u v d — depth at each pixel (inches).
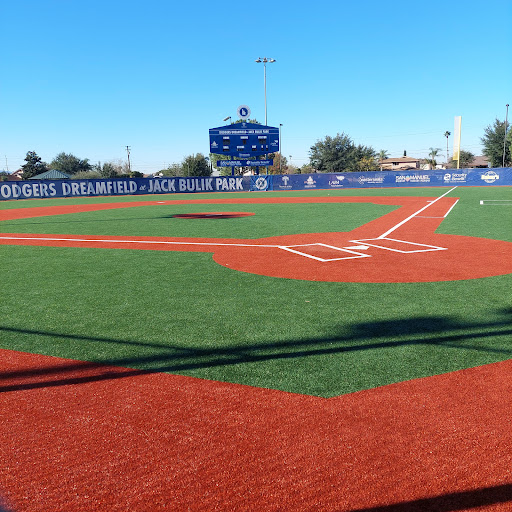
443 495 95.3
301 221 640.4
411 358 162.9
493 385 141.7
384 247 404.5
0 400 139.9
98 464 107.7
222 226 601.6
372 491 96.7
